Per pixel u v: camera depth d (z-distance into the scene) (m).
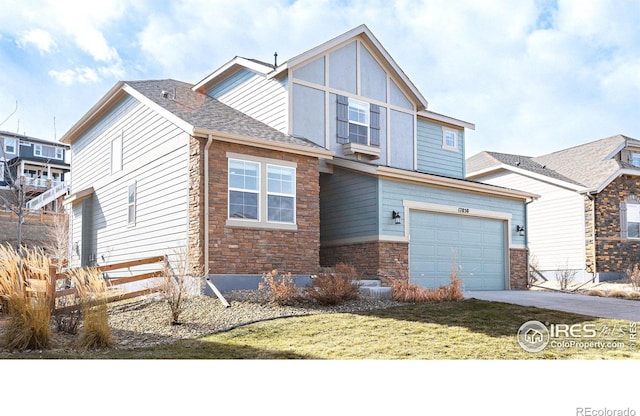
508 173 29.20
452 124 23.44
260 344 8.59
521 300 13.78
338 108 18.53
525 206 20.41
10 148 45.44
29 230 28.89
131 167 17.66
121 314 11.53
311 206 15.45
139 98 17.06
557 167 28.92
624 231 25.17
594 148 29.12
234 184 14.02
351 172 16.95
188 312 11.38
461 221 18.27
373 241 15.95
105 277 18.70
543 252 26.83
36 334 8.46
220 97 20.44
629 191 25.72
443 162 23.00
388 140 20.06
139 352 8.11
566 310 11.93
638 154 28.75
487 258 18.95
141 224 16.61
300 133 17.31
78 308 10.44
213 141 13.77
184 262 12.41
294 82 17.39
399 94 20.80
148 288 13.84
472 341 8.72
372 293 13.34
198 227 13.38
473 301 12.94
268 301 12.10
